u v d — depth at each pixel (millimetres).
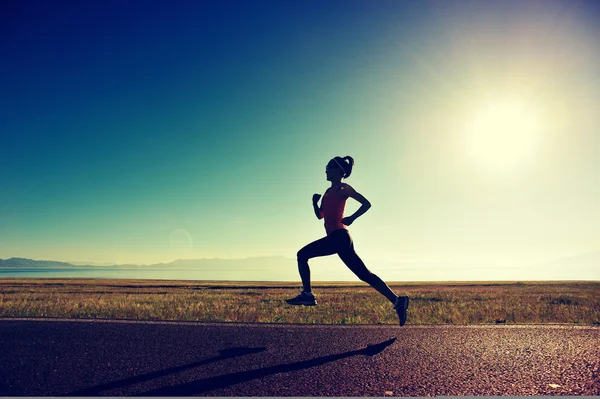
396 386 2561
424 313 7383
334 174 4414
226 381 2629
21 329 4277
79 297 13258
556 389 2541
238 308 8617
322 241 4238
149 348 3521
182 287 33156
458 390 2504
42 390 2441
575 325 4707
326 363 3072
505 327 4566
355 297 13977
